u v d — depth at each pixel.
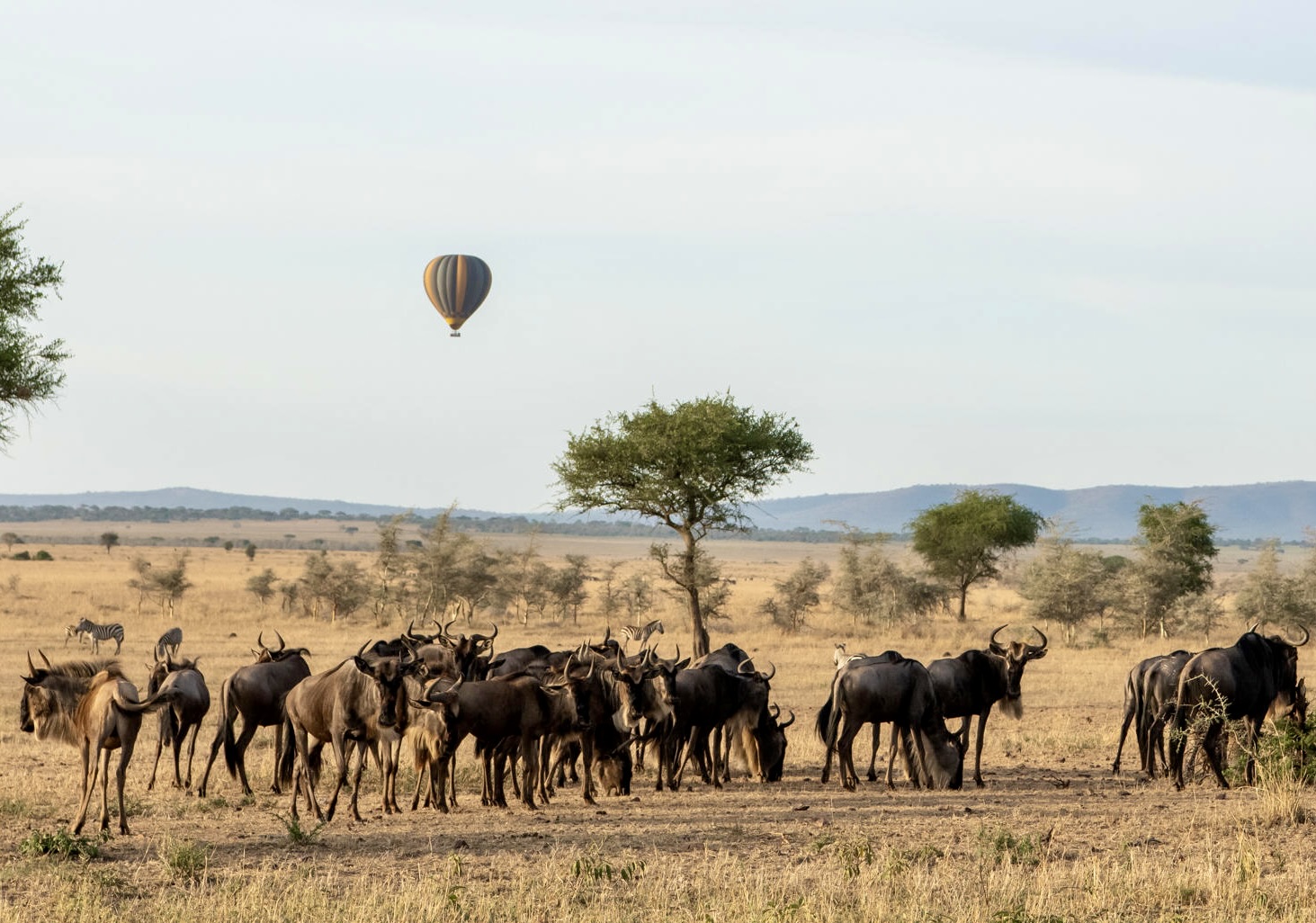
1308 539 114.62
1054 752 42.81
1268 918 20.09
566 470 84.44
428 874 23.06
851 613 124.56
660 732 34.56
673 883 22.14
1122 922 20.12
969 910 20.53
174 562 144.25
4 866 23.31
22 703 27.38
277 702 33.25
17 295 45.31
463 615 121.69
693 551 84.19
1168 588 112.00
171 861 23.48
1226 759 37.09
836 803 32.00
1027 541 132.00
